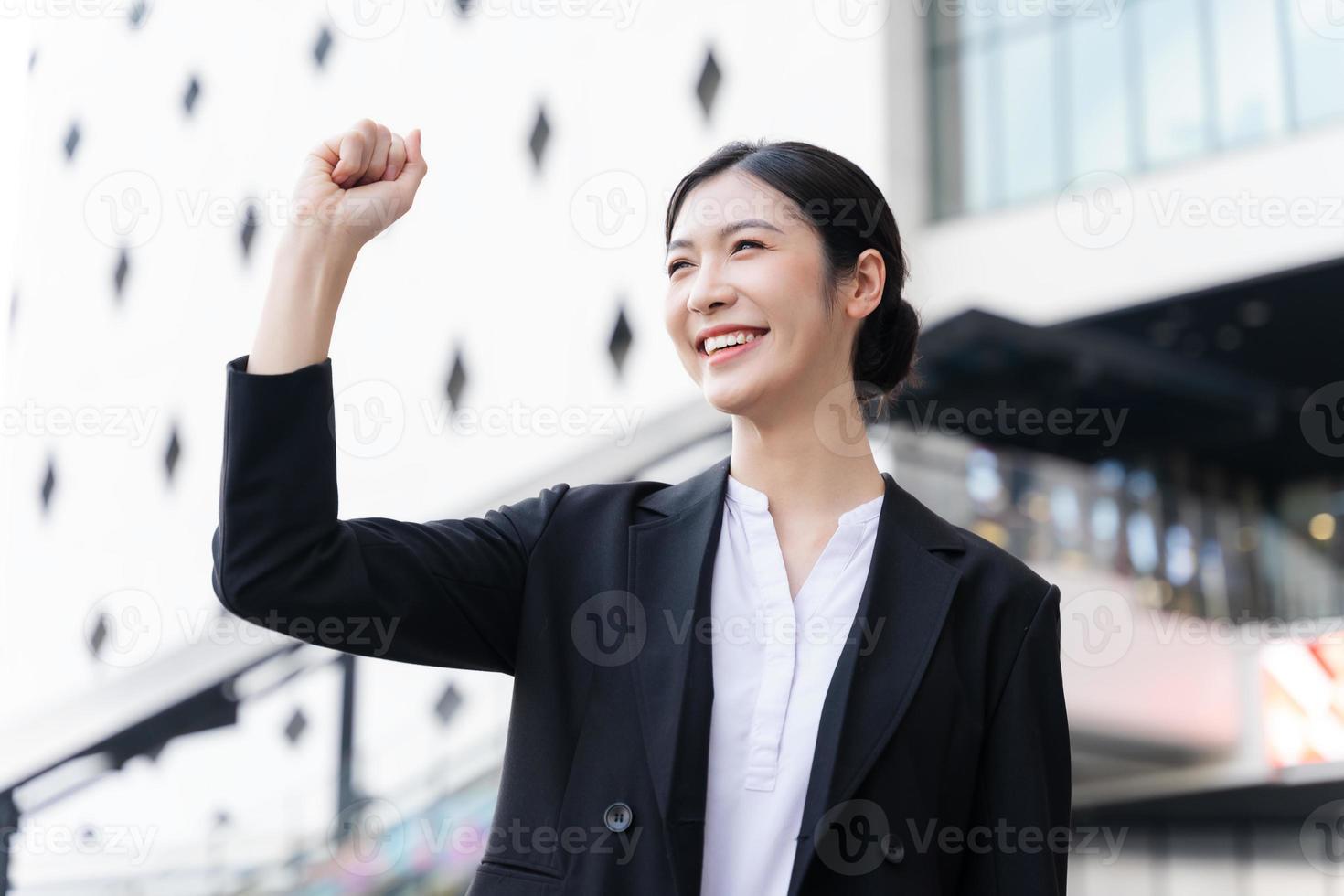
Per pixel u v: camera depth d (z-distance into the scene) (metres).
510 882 0.95
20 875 4.80
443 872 4.16
